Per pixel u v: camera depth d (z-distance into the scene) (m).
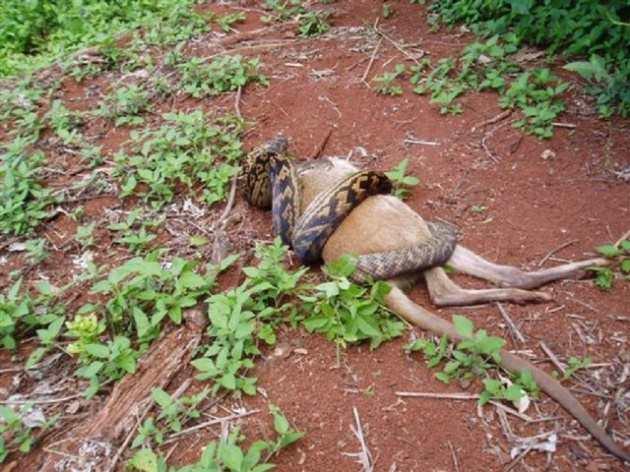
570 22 1.69
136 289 1.19
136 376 1.06
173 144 1.60
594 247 1.23
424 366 1.03
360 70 1.87
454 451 0.91
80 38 2.43
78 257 1.38
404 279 1.18
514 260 1.23
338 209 1.20
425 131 1.61
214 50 2.10
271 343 1.08
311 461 0.91
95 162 1.63
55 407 1.06
